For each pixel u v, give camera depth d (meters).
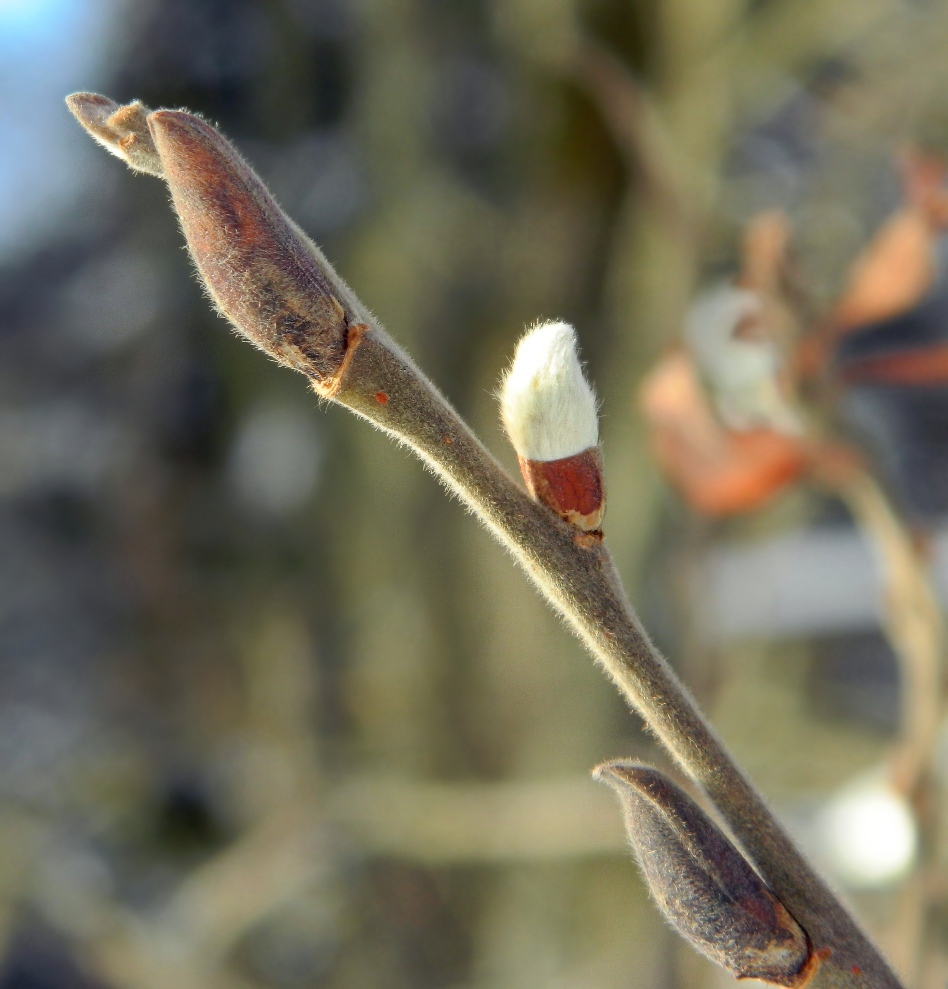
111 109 0.12
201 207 0.12
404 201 0.53
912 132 0.46
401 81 0.53
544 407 0.12
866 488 0.20
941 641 0.19
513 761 0.52
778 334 0.19
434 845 0.50
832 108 0.47
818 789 0.45
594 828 0.48
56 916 0.49
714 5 0.48
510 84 0.52
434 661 0.53
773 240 0.19
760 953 0.12
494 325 0.53
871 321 0.19
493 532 0.13
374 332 0.12
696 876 0.12
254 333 0.12
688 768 0.12
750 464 0.21
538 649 0.52
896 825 0.20
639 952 0.45
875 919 0.23
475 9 0.52
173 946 0.49
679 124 0.47
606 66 0.48
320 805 0.52
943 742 0.21
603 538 0.12
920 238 0.20
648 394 0.22
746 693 0.48
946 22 0.46
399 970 0.52
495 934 0.51
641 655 0.12
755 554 0.47
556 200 0.52
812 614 0.47
